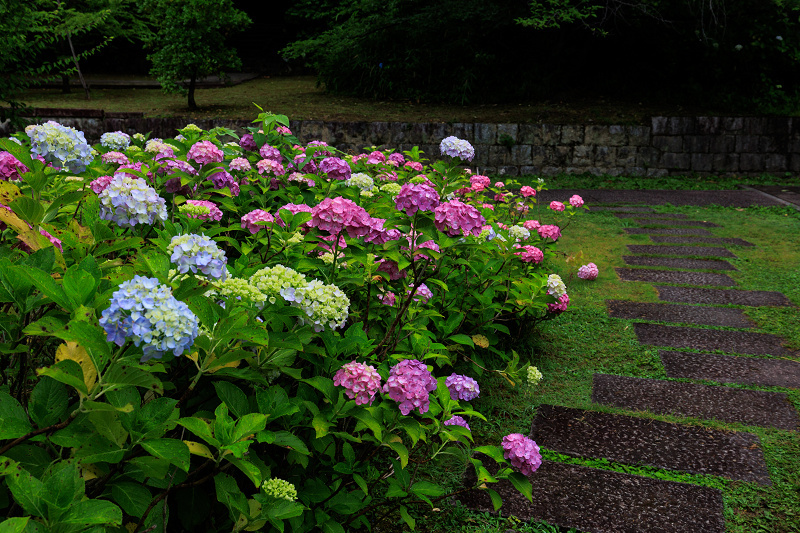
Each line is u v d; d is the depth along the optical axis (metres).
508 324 4.07
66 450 1.45
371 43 13.76
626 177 10.89
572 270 5.71
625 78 13.15
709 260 6.03
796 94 12.65
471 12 12.73
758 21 12.45
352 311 2.64
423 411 1.98
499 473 2.26
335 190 3.08
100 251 1.78
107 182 2.18
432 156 10.95
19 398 1.60
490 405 3.24
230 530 1.82
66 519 1.13
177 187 2.86
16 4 8.04
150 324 1.22
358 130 11.03
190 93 12.27
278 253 2.48
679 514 2.41
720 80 12.73
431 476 2.62
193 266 1.53
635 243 6.68
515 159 10.99
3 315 1.49
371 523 2.31
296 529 1.88
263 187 3.25
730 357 3.87
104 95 14.31
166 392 1.79
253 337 1.47
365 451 2.28
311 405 1.89
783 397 3.34
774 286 5.22
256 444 1.93
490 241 3.42
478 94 13.15
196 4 11.45
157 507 1.56
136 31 14.12
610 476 2.66
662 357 3.88
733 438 2.95
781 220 7.66
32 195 1.97
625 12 12.41
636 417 3.15
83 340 1.20
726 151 10.91
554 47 13.10
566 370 3.71
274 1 19.08
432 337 2.78
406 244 2.40
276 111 12.05
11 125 9.52
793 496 2.52
